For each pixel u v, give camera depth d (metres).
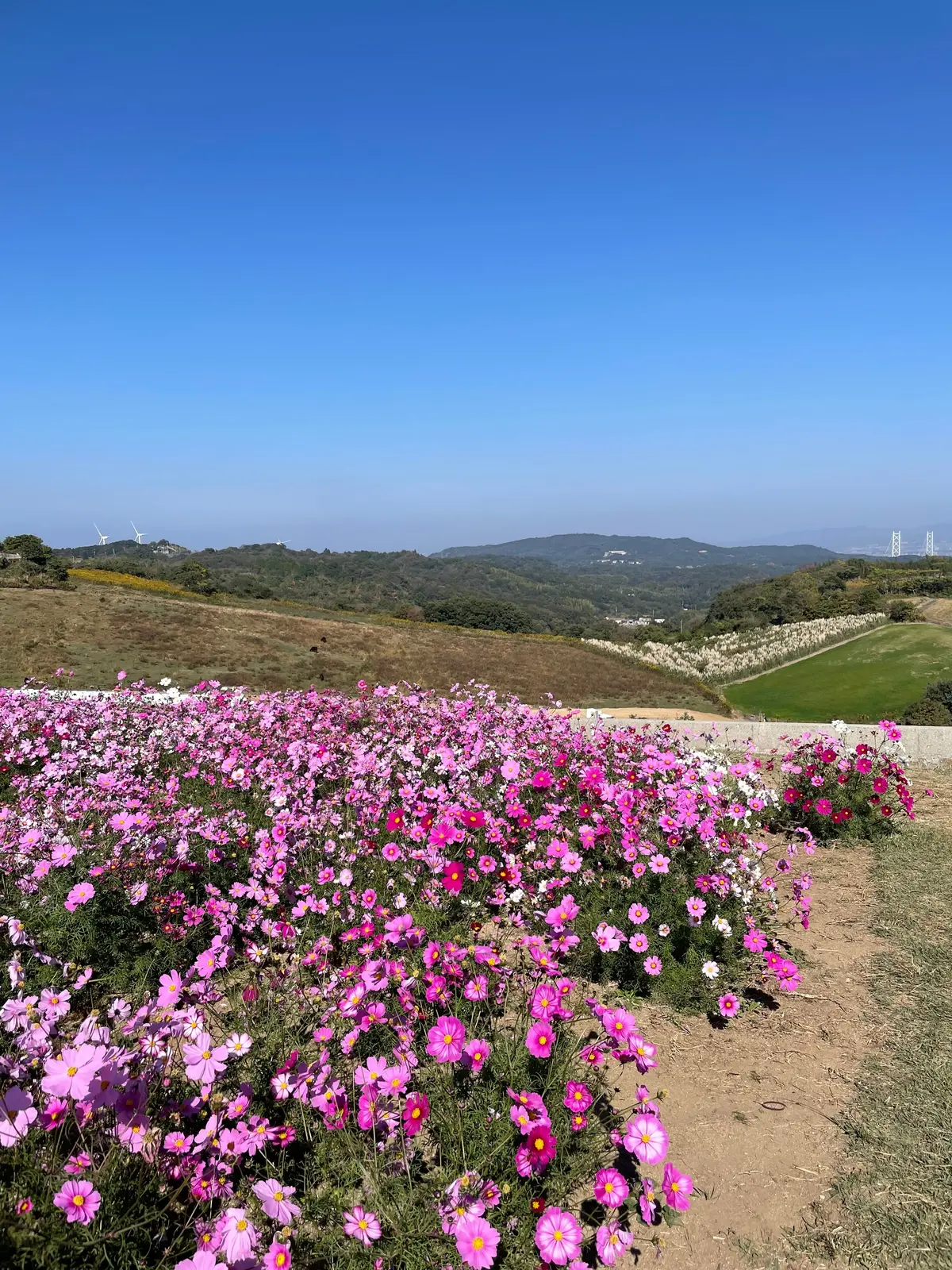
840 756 6.47
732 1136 2.70
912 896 4.64
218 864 4.16
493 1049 2.78
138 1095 2.21
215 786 5.73
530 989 3.26
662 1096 2.58
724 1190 2.47
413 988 3.12
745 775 5.83
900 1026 3.29
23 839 3.81
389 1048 2.88
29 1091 2.30
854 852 5.50
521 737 6.67
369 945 3.37
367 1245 2.02
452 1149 2.38
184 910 3.68
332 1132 2.46
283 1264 1.96
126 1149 2.16
